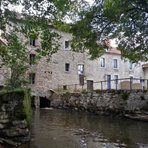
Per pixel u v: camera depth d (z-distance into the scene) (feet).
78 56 126.31
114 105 72.64
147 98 65.57
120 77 140.56
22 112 32.07
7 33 27.25
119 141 36.63
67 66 123.13
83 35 43.27
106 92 76.48
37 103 109.60
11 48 28.04
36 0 25.79
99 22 42.32
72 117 67.77
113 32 45.37
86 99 85.40
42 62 114.01
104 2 40.40
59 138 37.40
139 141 36.65
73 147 32.14
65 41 122.21
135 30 43.60
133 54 51.72
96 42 45.06
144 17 40.98
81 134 41.68
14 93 31.96
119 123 56.70
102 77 134.00
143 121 60.23
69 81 122.42
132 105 67.51
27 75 67.51
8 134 31.22
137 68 147.74
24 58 33.12
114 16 40.50
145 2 37.45
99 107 78.33
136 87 87.45
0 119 31.22
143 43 48.93
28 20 26.21
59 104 102.37
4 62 29.99
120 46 51.67
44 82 114.11
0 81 64.23
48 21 27.12
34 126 48.55
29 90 41.65
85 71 128.06
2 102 31.58
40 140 34.88
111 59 138.51
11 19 25.94
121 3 38.86
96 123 56.18
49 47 28.40
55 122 56.13
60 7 28.40
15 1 25.30
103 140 37.22
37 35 27.04
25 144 31.68
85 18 41.98
